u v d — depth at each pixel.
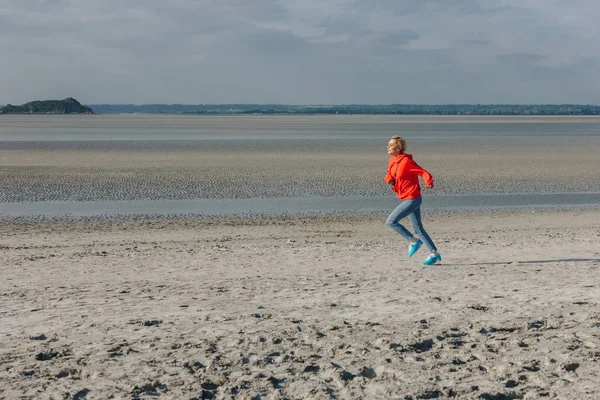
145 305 7.85
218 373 5.23
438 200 23.33
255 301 8.04
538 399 4.67
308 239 15.19
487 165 35.97
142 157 39.59
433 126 113.06
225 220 18.75
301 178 29.02
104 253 12.62
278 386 4.96
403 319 6.99
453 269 10.36
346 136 69.94
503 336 6.23
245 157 40.06
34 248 13.59
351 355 5.67
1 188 25.14
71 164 34.72
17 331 6.65
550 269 10.23
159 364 5.46
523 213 20.45
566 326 6.56
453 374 5.18
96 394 4.80
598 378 5.05
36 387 4.94
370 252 12.49
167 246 13.88
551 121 162.88
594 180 29.28
